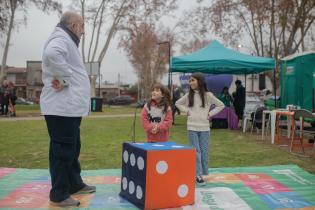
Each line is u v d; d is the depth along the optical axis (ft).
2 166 23.25
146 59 177.99
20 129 44.55
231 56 41.91
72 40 14.46
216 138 36.11
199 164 17.83
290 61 41.75
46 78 14.14
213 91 51.67
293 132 28.53
